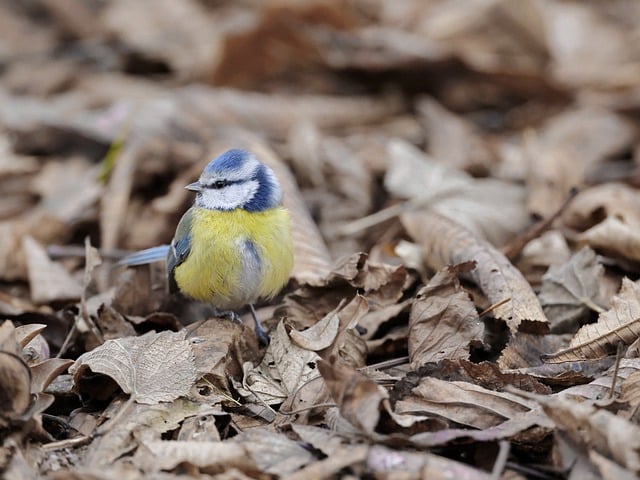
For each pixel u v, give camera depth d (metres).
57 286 9.32
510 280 8.09
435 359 7.25
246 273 8.04
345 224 11.05
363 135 14.06
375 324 8.12
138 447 6.07
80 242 11.43
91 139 13.34
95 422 6.61
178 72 16.28
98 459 6.01
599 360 7.01
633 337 7.27
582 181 12.06
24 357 6.84
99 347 7.02
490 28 16.45
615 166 13.27
